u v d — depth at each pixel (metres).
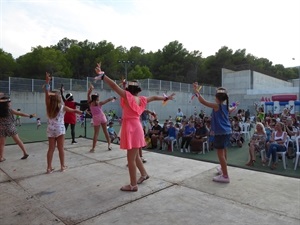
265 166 6.38
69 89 25.16
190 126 8.77
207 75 55.19
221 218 2.87
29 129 16.58
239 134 9.45
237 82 36.69
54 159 5.72
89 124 19.23
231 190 3.77
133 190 3.71
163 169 4.95
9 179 4.30
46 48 47.06
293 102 21.31
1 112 5.45
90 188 3.85
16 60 45.81
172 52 54.69
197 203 3.29
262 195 3.57
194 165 5.27
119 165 5.21
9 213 3.01
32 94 23.05
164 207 3.16
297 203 3.29
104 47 51.25
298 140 6.28
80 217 2.90
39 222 2.78
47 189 3.82
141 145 3.68
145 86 29.12
